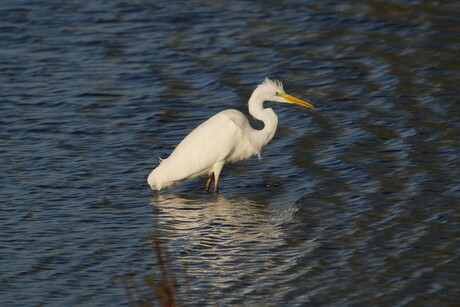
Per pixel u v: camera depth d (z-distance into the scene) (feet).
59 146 57.52
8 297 38.75
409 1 83.82
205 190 51.03
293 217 46.57
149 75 71.00
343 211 46.96
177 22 83.30
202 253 42.68
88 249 43.45
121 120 62.23
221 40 78.23
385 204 47.44
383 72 68.69
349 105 62.90
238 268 41.01
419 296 37.78
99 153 56.49
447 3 82.58
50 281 40.22
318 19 81.66
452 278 39.22
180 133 59.88
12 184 51.60
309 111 62.49
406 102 62.49
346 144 56.18
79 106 64.90
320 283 39.34
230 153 51.31
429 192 48.55
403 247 42.42
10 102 65.67
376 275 39.81
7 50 77.66
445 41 74.23
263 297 38.22
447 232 43.73
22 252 43.14
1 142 58.23
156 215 47.50
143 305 37.65
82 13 86.48
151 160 55.36
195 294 38.58
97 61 74.69
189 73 71.10
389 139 56.39
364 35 77.15
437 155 53.47
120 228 45.93
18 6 88.69
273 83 52.01
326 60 72.28
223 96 66.39
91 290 39.29
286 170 53.16
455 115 59.41
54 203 49.11
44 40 79.92
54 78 70.95
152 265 41.63
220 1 88.53
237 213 47.50
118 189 51.13
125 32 81.35
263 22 82.02
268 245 43.34
